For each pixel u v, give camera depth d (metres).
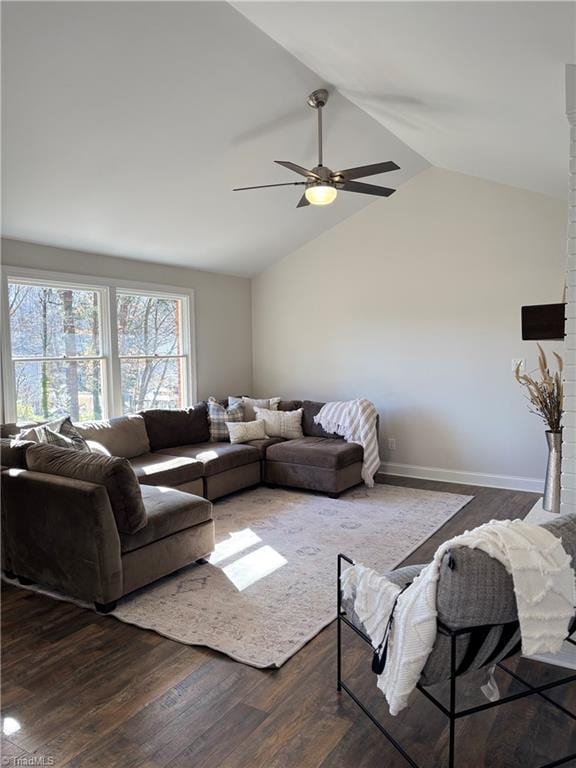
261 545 3.79
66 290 4.69
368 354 5.98
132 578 2.96
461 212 5.32
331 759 1.82
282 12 2.53
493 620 1.54
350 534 4.00
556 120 2.81
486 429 5.32
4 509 3.19
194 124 3.59
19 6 2.42
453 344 5.45
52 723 2.00
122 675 2.30
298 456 5.12
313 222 5.82
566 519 1.71
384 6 2.14
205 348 6.17
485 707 1.64
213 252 5.68
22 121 3.06
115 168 3.76
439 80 2.78
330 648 2.50
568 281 2.32
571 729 1.95
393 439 5.88
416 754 1.83
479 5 1.91
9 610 2.90
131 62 2.93
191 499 3.41
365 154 4.72
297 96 3.65
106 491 2.82
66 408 4.69
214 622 2.74
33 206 3.84
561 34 1.99
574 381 2.30
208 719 2.02
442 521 4.28
